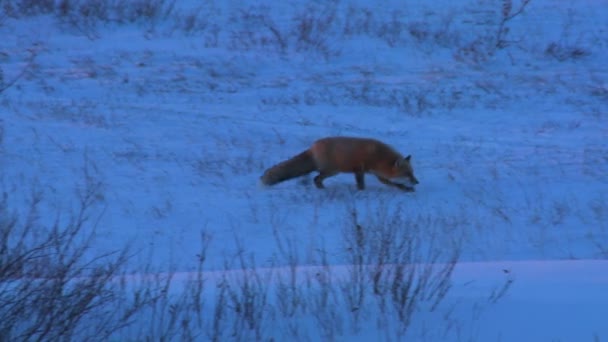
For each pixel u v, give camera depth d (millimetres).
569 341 11062
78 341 11336
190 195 26312
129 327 11781
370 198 26125
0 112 35031
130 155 30297
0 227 17906
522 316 11977
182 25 51719
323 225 23344
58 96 39062
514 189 26828
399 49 48562
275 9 55438
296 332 11656
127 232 22812
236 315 12227
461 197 26109
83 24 50969
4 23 50469
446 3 57344
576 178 27844
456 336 11398
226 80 42844
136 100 38844
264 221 23828
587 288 13289
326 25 51719
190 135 33219
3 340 10758
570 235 22531
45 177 27594
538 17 54594
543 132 34438
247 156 30734
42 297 11703
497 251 21031
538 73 44875
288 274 14742
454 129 34875
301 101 39375
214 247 21719
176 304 12102
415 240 21156
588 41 50562
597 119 36750
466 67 45781
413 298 12266
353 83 42656
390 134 33938
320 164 27281
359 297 12727
